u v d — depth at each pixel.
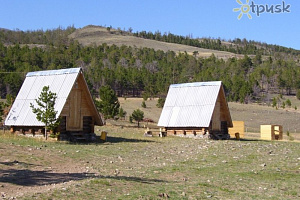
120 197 14.92
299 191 18.16
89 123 38.03
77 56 178.50
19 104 38.25
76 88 37.03
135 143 35.88
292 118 94.25
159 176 20.25
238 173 22.14
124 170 21.50
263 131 51.03
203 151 31.39
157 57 199.12
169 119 47.56
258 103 123.50
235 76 140.50
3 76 99.69
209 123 44.53
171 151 31.17
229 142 39.53
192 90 48.88
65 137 35.59
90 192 15.41
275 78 155.75
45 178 18.03
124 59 174.50
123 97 123.50
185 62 182.00
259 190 18.11
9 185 16.34
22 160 22.12
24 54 146.38
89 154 26.81
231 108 106.06
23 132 37.09
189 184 18.45
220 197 16.25
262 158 28.25
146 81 130.12
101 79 126.50
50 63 148.38
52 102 33.66
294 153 31.36
